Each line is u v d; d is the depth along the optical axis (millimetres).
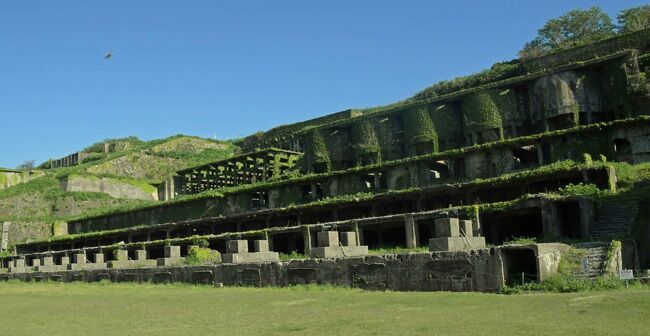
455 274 27812
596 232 37312
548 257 27188
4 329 21672
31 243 93188
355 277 31922
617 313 17359
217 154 138875
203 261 49969
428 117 65500
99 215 94375
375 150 69625
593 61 56656
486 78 76188
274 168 86438
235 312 23375
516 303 21203
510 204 42062
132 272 47844
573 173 45688
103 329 20297
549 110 57438
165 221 85062
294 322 19422
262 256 43312
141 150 128750
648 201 38281
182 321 21391
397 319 18844
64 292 41750
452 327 16547
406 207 57688
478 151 58062
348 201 58625
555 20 93875
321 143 74938
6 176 115125
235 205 77750
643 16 85500
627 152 50781
